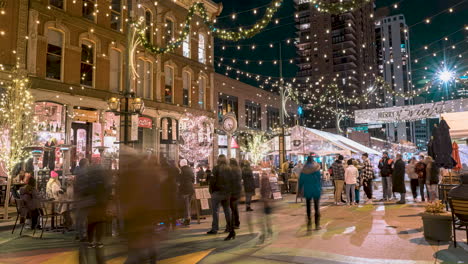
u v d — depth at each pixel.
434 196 12.69
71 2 18.33
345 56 92.25
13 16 15.71
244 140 33.88
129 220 4.23
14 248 7.54
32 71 16.14
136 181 4.23
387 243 6.95
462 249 6.38
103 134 19.39
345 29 92.75
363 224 9.16
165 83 24.38
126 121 12.89
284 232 8.48
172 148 24.44
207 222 10.60
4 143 12.28
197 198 10.94
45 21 16.97
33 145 14.27
